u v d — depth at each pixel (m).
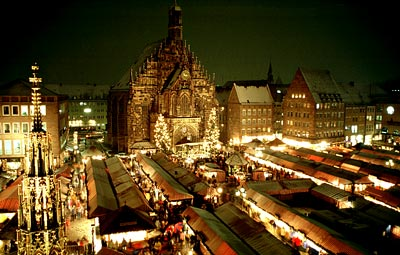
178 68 96.00
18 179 46.91
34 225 12.31
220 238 32.47
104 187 48.41
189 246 35.78
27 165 12.41
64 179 49.97
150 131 94.44
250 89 116.00
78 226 41.94
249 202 47.06
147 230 36.59
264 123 115.12
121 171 57.25
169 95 91.38
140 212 39.12
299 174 63.84
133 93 92.12
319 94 104.38
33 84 13.01
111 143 104.12
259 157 75.56
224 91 126.12
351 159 67.25
